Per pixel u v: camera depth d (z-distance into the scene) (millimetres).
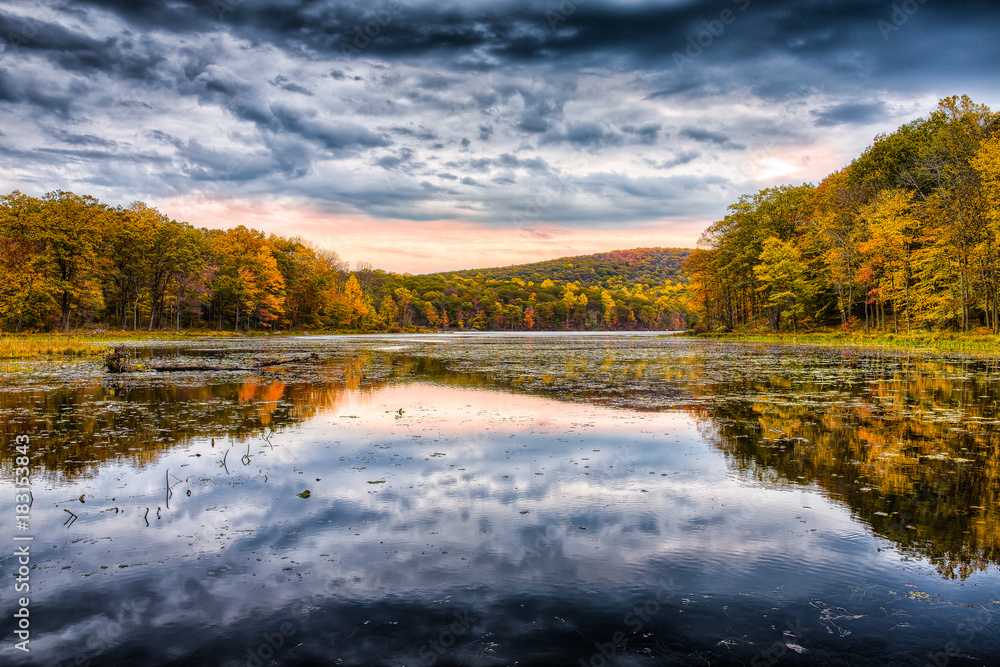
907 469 7453
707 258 67375
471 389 16016
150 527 5480
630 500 6266
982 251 33781
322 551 4930
